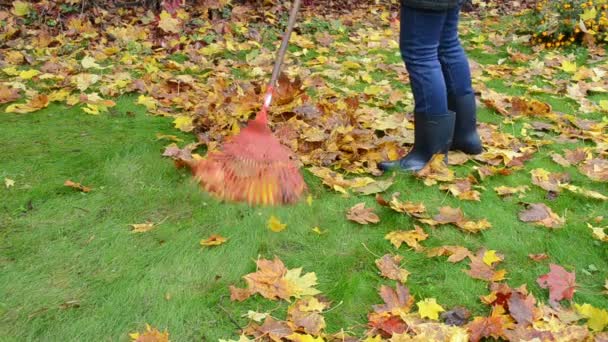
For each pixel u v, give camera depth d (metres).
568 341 2.43
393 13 8.00
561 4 6.58
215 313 2.62
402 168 3.78
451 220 3.29
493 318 2.50
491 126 4.55
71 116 4.46
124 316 2.58
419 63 3.61
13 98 4.70
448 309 2.68
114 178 3.62
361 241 3.13
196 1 7.21
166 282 2.79
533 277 2.90
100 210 3.32
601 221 3.35
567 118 4.68
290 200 2.97
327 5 8.00
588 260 3.03
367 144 4.05
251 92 4.77
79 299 2.67
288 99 4.67
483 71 5.87
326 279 2.86
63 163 3.75
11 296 2.67
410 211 3.33
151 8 7.00
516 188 3.65
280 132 4.13
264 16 7.20
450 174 3.70
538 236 3.21
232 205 3.36
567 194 3.63
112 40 6.31
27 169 3.68
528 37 6.74
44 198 3.40
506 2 8.69
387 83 5.41
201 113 4.46
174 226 3.20
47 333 2.49
